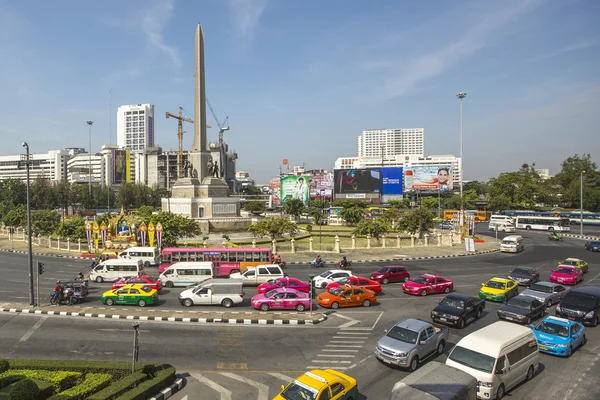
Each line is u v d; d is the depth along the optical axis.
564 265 39.81
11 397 13.65
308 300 28.75
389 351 18.84
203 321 25.69
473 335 17.69
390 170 142.62
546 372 18.81
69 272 43.25
